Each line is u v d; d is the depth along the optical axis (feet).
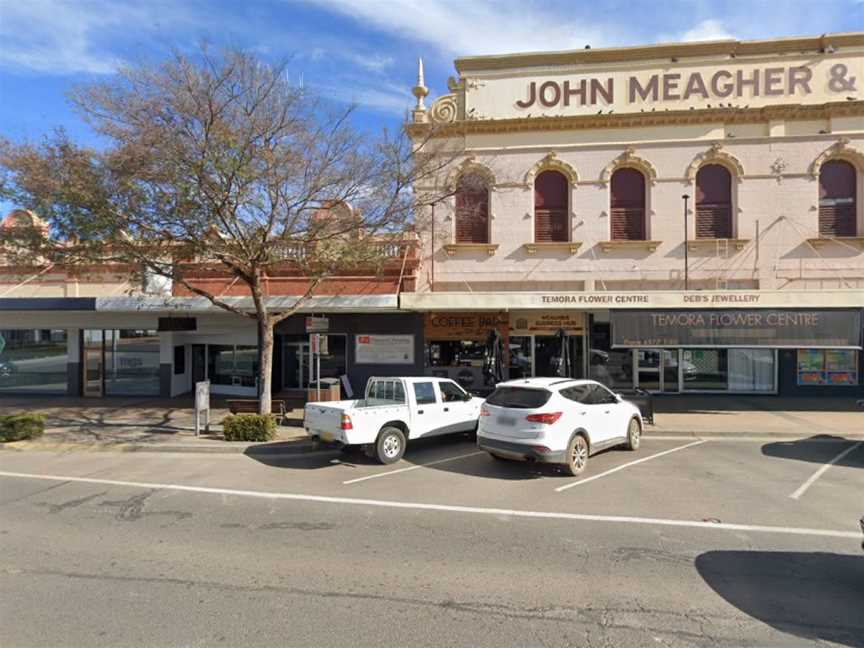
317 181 35.55
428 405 32.65
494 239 52.70
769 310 43.50
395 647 11.47
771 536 18.43
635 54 51.60
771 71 50.08
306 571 15.51
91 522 20.07
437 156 44.34
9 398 57.77
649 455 31.63
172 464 30.40
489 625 12.44
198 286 50.90
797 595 14.02
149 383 59.72
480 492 24.20
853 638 11.89
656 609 13.25
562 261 51.96
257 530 19.17
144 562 16.20
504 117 53.16
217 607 13.26
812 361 53.36
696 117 50.16
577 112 52.29
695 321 44.16
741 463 29.58
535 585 14.60
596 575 15.28
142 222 33.30
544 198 53.01
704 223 50.78
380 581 14.84
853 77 49.42
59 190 30.50
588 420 28.30
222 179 31.37
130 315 57.82
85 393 59.72
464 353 53.93
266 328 38.47
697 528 19.25
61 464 30.42
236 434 35.06
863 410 46.26
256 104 33.14
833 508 21.54
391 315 53.72
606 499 22.97
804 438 36.78
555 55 52.39
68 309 49.21
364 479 26.76
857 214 48.98
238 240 36.65
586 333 53.62
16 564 16.03
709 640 11.82
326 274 39.96
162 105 31.65
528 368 53.83
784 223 49.26
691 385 55.01
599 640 11.81
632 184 51.85
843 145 48.47
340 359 55.42
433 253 52.85
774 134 49.39
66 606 13.29
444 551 17.10
